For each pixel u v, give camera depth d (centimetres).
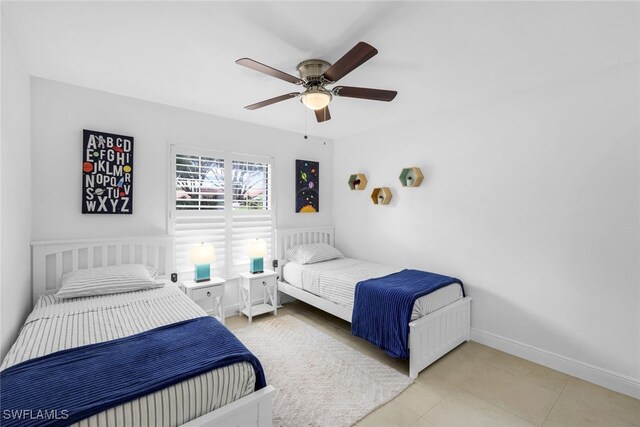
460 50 192
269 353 262
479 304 286
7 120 165
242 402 132
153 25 167
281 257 386
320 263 366
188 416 121
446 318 259
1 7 151
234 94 271
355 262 373
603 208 217
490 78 233
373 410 191
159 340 151
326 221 438
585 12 154
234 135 346
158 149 296
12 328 175
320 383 218
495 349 273
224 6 151
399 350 227
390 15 157
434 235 321
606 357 217
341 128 382
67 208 250
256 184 367
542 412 190
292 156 400
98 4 149
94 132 258
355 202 412
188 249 314
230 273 345
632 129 205
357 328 261
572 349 232
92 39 182
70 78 238
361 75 229
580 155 226
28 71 225
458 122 299
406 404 197
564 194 234
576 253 229
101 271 240
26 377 118
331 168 442
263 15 158
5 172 161
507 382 222
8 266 167
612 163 213
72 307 200
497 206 272
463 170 295
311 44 185
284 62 208
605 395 207
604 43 182
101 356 135
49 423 96
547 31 171
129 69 222
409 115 327
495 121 272
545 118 243
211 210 332
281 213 390
